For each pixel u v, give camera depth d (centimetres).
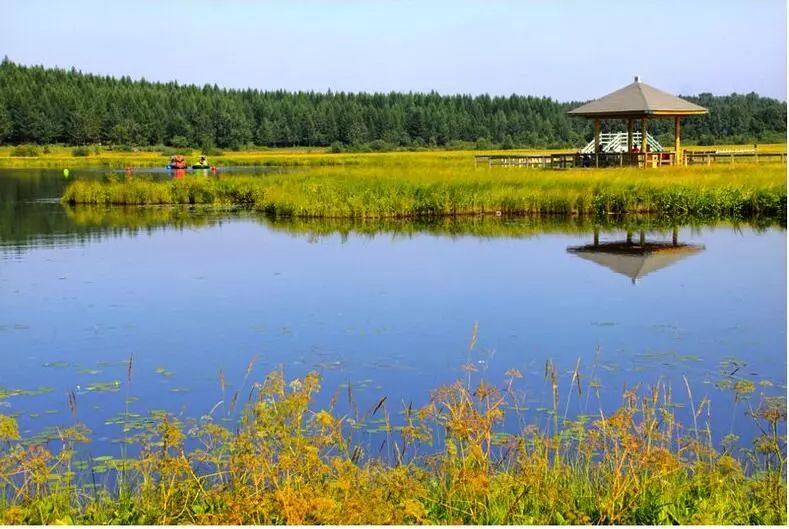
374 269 1620
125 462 635
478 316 1201
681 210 2616
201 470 625
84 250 1881
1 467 533
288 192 2856
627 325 1143
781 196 2591
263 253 1834
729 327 1128
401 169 3681
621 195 2639
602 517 489
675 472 556
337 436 542
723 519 489
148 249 1898
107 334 1107
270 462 515
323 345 1044
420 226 2389
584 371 926
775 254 1794
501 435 693
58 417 786
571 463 609
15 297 1345
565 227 2344
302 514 444
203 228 2342
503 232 2236
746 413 729
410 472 573
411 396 837
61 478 592
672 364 954
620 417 531
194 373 929
